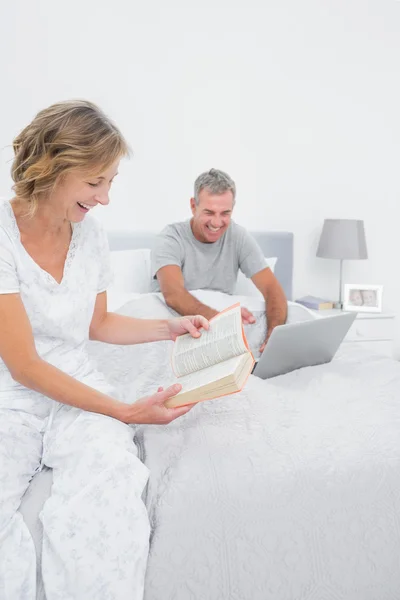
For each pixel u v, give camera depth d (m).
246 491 1.12
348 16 3.12
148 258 2.68
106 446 1.13
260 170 3.09
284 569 1.08
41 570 1.01
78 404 1.21
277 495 1.13
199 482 1.12
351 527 1.13
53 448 1.19
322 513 1.13
